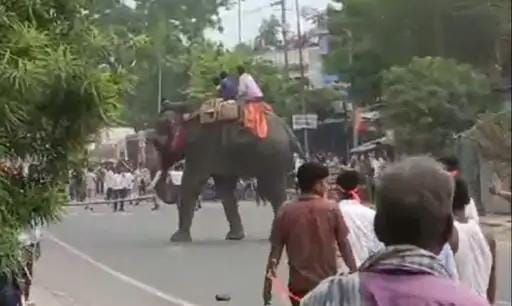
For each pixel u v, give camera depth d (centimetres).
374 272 329
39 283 1505
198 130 2094
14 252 614
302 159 2119
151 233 2294
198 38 2392
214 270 1636
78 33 619
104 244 2027
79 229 2352
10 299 769
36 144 628
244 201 2523
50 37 609
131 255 1853
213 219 2439
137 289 1466
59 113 607
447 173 342
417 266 325
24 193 634
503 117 2562
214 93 2189
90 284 1499
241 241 2038
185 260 1780
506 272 1602
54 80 570
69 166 641
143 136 2506
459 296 318
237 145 2064
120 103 621
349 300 325
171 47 2239
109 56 629
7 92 564
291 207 805
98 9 646
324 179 810
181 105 2136
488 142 2516
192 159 2103
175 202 2453
